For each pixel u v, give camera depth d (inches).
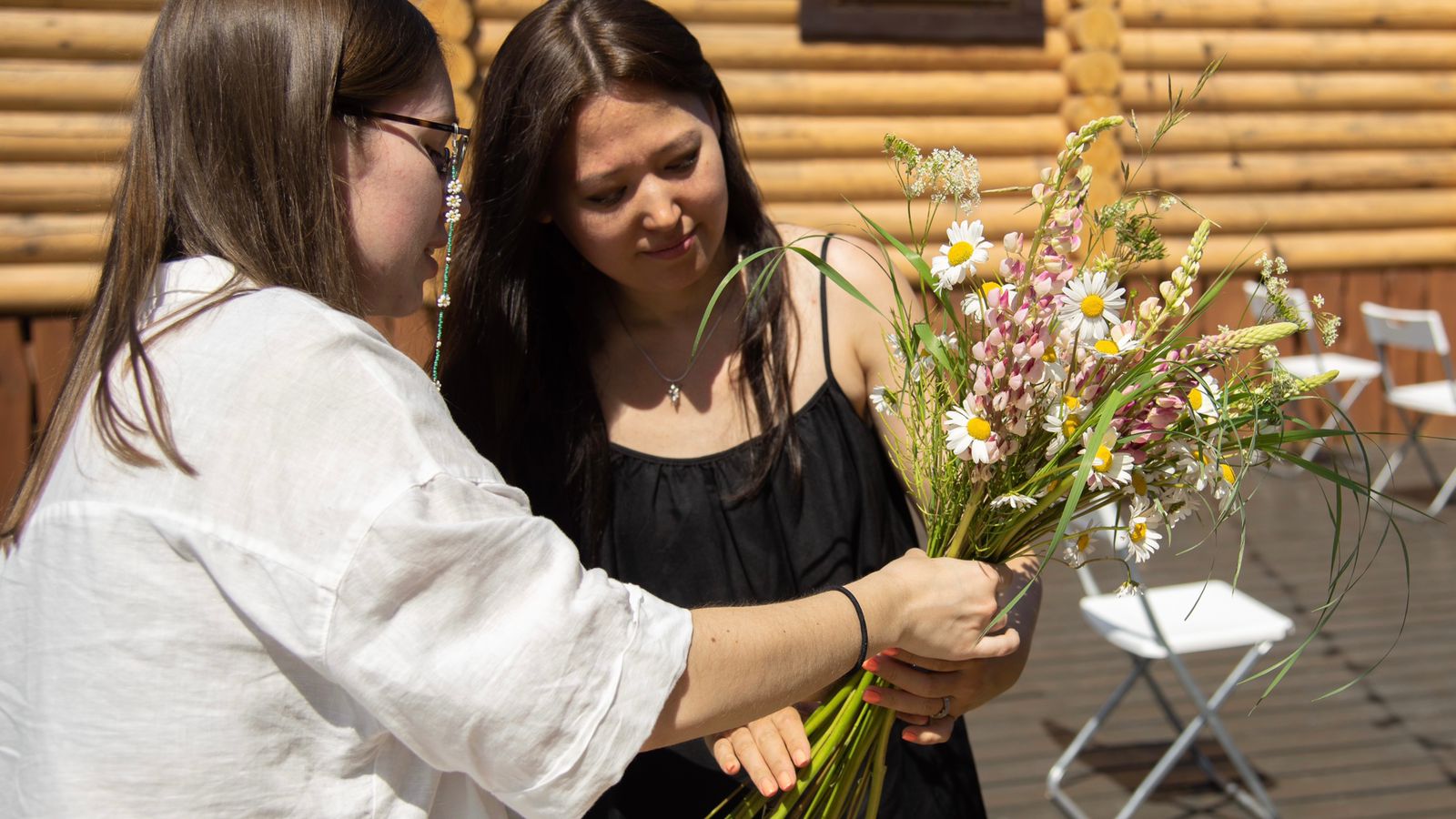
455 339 60.8
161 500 35.4
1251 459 45.8
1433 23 258.4
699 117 55.9
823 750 51.8
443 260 60.6
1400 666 153.5
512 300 59.8
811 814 53.2
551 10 55.1
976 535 52.4
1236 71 251.8
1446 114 262.1
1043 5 237.8
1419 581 182.1
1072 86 239.6
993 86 237.0
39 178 193.2
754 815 54.0
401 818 38.6
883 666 51.8
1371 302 261.1
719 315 61.9
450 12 204.8
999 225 237.8
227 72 38.3
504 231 57.7
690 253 56.9
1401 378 264.4
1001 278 49.7
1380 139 257.0
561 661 36.0
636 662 37.4
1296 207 253.6
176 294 37.9
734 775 55.5
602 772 36.4
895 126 234.1
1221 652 159.9
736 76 228.5
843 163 233.6
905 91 233.5
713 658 39.3
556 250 61.7
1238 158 252.4
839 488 59.8
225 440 35.4
